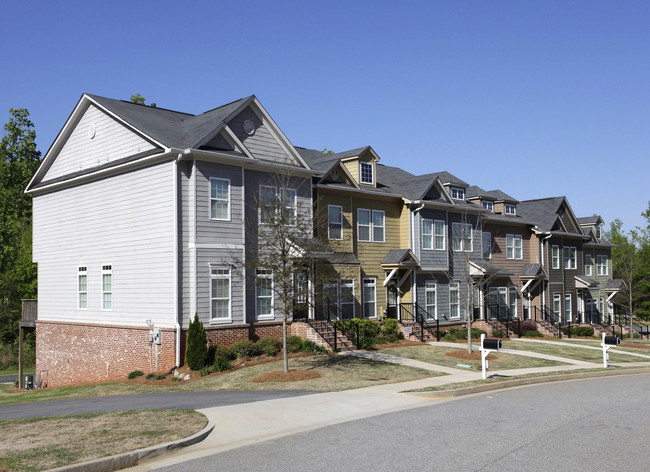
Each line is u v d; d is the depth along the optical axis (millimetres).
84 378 25781
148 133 22594
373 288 30609
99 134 25953
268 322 24234
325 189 28031
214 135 22375
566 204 45562
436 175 33375
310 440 10453
